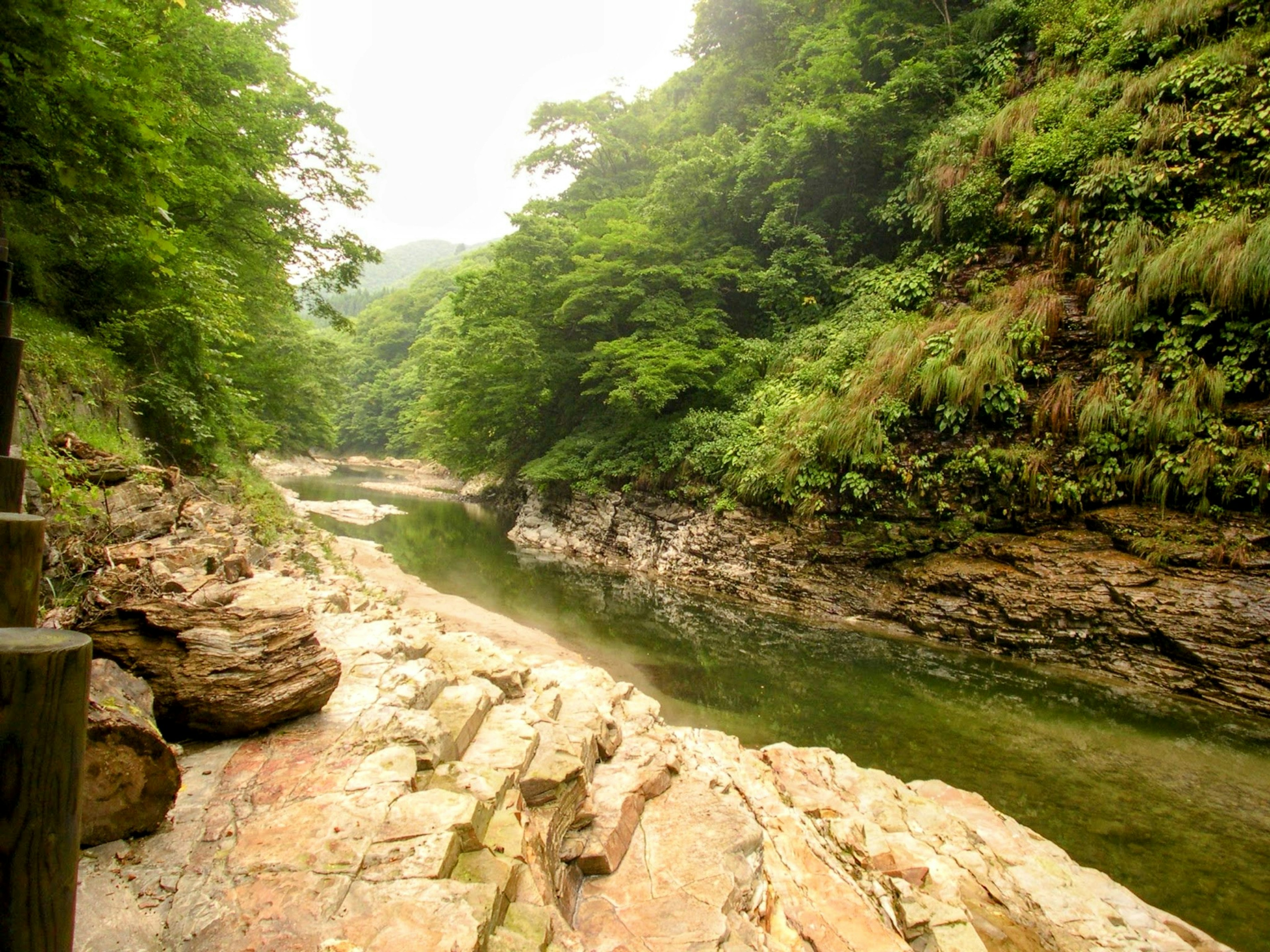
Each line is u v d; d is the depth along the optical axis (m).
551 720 4.57
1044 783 6.35
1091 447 9.92
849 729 7.55
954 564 10.99
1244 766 6.71
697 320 18.12
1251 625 8.02
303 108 14.29
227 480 11.94
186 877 2.38
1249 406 8.66
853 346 13.62
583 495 20.52
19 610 1.47
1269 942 4.30
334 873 2.46
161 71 5.16
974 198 13.04
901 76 15.98
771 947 3.15
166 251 5.16
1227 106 9.81
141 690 3.05
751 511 14.20
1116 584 9.16
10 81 4.00
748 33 24.03
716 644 10.76
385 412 58.41
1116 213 10.71
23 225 7.06
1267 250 8.30
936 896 4.20
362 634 5.50
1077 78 12.78
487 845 2.87
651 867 3.59
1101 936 4.02
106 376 8.05
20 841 1.13
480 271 22.11
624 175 27.84
